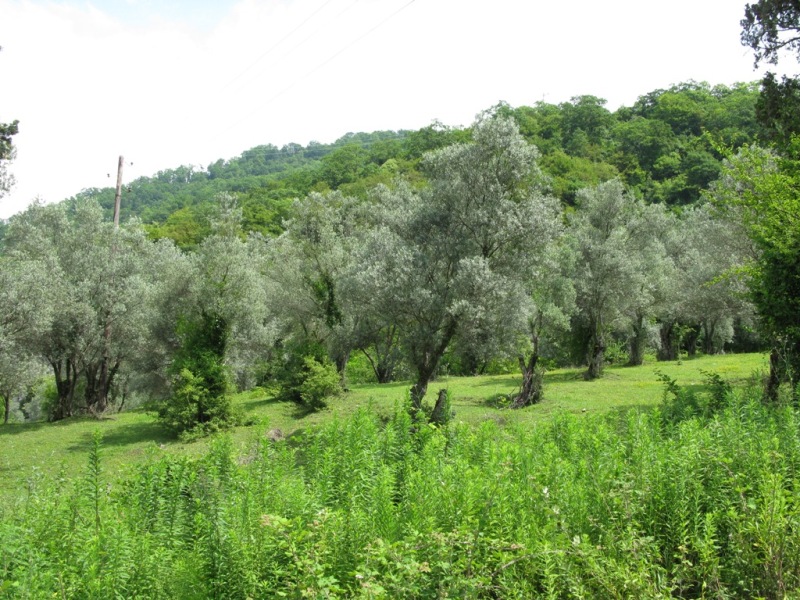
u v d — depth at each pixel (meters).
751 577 4.79
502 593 4.46
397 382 31.12
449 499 5.36
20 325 21.25
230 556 4.96
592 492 5.86
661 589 4.44
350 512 5.43
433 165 16.94
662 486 5.65
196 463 7.68
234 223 25.72
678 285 28.95
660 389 21.64
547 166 58.31
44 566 5.21
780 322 12.36
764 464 5.99
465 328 15.56
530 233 15.93
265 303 28.14
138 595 4.83
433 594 4.18
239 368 27.02
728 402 9.17
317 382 22.92
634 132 65.38
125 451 19.00
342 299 20.55
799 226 12.05
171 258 28.70
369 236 18.22
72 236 27.34
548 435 9.71
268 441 8.28
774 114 15.66
